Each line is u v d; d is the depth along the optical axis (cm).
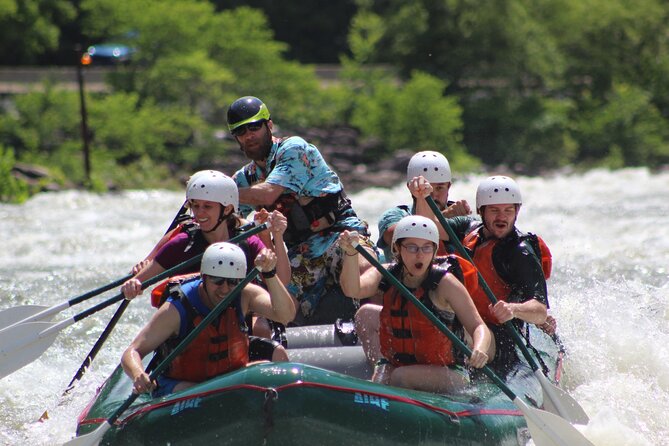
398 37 11638
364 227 2388
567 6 12494
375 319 2109
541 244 2131
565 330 2775
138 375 1683
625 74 12456
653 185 7975
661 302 3122
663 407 2328
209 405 1619
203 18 10675
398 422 1652
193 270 2033
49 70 12500
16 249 4644
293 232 2350
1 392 2497
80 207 6506
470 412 1784
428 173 2292
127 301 2159
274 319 1820
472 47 11444
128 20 10362
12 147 8825
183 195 7569
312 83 10938
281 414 1580
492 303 1975
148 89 10175
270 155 2309
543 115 11162
